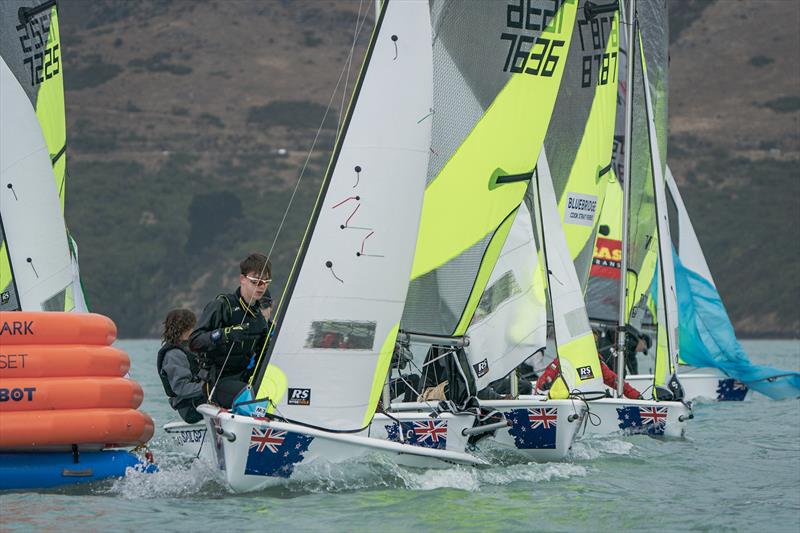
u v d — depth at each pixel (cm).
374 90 3138
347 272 3078
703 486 3400
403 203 3131
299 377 3036
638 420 4462
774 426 5291
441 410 3416
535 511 2920
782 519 2895
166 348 3456
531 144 3609
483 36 3541
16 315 3086
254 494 3020
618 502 3083
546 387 4334
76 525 2650
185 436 3753
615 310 5528
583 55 4694
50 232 3781
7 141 3716
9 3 3875
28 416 3039
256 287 3222
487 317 3806
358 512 2825
